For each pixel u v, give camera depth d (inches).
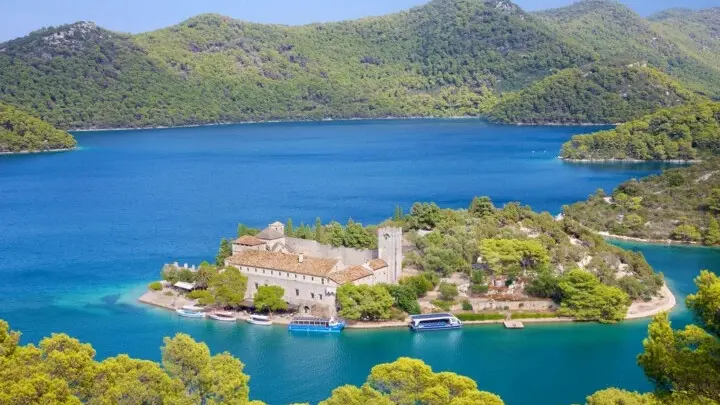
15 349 4168.3
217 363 4813.0
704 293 3695.9
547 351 7313.0
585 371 6835.6
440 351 7313.0
